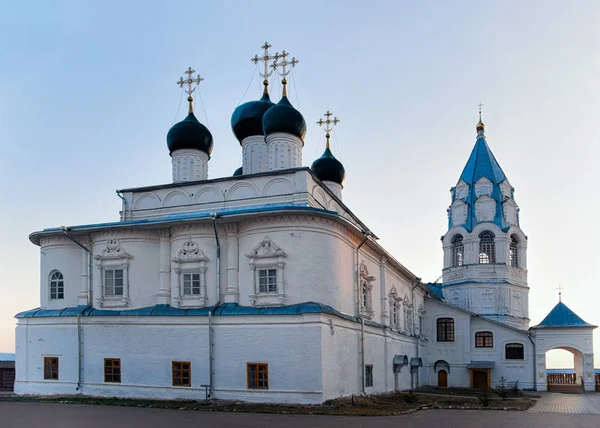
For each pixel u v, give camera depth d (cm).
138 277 3069
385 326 3634
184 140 3841
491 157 6178
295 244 2820
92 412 2306
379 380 3466
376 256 3684
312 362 2605
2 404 2645
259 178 3316
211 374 2759
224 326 2789
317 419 2131
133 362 2925
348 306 3055
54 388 3056
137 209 3562
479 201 5981
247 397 2678
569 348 4856
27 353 3161
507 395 3869
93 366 3000
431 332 5169
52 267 3288
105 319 3016
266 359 2683
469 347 5009
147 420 2045
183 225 2989
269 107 3916
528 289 5981
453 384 5000
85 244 3231
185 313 2872
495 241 5850
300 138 3725
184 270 2969
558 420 2297
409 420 2195
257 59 4019
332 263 2880
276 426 1908
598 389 4681
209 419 2089
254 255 2848
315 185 3406
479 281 5756
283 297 2777
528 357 4850
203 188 3438
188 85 3994
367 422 2080
